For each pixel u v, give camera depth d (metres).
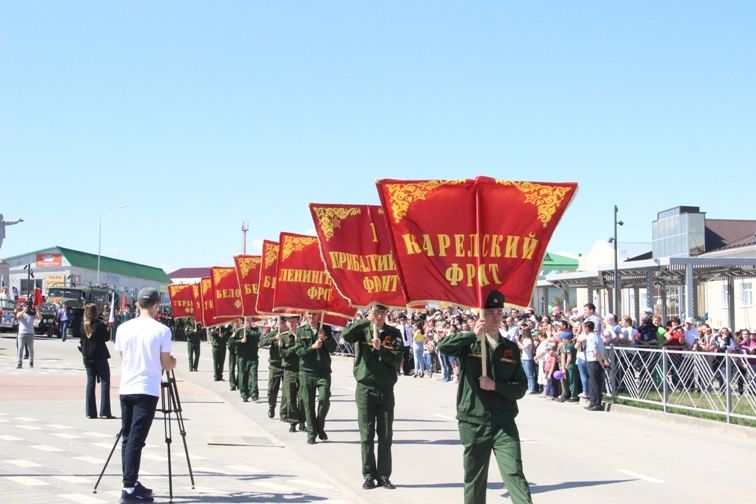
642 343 20.84
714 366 15.45
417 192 7.41
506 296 7.29
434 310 30.42
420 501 8.72
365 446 9.39
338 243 10.76
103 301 56.47
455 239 7.38
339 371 30.62
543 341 21.20
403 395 21.17
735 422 14.90
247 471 10.00
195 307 29.97
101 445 11.42
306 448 12.35
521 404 19.30
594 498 9.06
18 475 8.99
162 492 8.48
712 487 9.73
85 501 7.77
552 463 11.28
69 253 80.06
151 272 97.88
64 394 18.94
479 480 6.82
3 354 35.50
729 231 47.59
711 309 42.16
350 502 8.28
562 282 31.39
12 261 82.25
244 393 19.27
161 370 8.03
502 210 7.38
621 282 29.62
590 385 18.31
